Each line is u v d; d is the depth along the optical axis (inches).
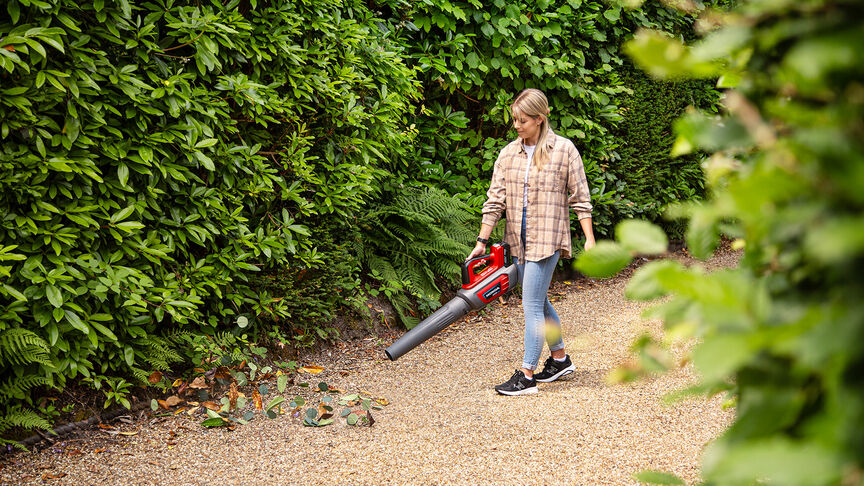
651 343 38.8
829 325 26.5
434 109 232.8
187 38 137.6
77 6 121.0
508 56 235.1
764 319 30.5
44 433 124.3
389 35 204.8
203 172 150.9
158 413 138.3
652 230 37.4
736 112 34.0
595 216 258.5
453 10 214.8
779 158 29.8
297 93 162.2
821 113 28.7
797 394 30.4
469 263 159.2
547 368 160.6
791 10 31.8
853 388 26.5
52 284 118.6
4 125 113.7
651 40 33.1
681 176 298.0
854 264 27.4
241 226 152.3
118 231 132.6
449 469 115.1
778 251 34.9
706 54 33.8
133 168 130.2
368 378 163.6
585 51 257.3
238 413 139.6
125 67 128.5
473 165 237.9
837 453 25.2
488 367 172.1
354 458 120.0
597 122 260.7
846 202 27.2
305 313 171.5
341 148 179.2
